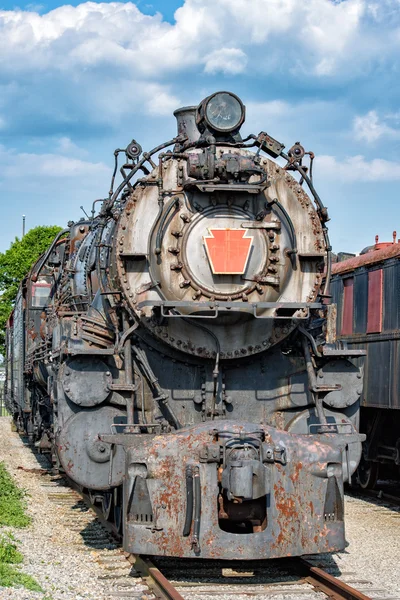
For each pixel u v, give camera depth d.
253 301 8.80
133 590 7.46
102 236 10.24
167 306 8.35
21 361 19.36
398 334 13.06
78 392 8.70
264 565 8.53
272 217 8.95
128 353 8.70
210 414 8.90
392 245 13.75
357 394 9.20
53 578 7.70
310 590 7.52
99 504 11.44
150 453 7.76
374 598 7.34
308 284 9.12
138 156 9.16
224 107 9.03
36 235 45.75
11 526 10.16
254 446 7.70
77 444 8.69
